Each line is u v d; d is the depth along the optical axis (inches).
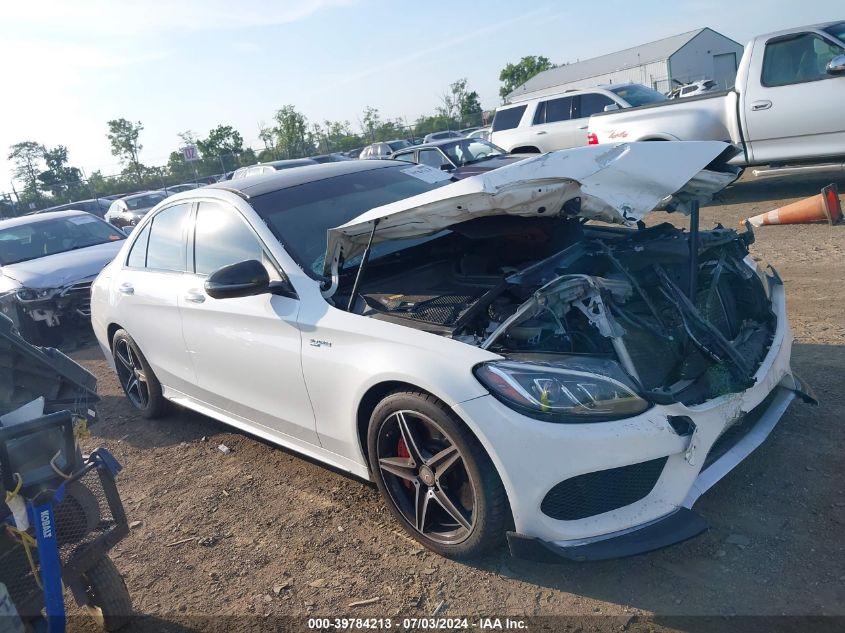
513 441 106.3
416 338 121.0
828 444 139.4
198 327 168.4
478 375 111.0
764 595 104.3
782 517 120.7
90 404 121.8
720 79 1683.1
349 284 145.8
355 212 165.5
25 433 97.9
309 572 127.7
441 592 116.7
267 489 160.6
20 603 100.0
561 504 107.1
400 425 122.8
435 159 534.3
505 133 586.2
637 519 108.3
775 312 146.5
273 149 1469.0
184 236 181.6
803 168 368.5
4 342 109.5
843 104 345.7
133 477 179.0
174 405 218.4
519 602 111.6
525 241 148.3
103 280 215.6
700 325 125.0
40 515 98.2
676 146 130.6
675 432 109.3
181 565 137.0
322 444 144.6
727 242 145.6
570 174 114.8
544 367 109.9
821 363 175.6
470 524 117.1
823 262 263.1
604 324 115.0
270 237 154.1
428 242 160.6
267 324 147.3
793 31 360.2
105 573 117.6
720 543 117.3
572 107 545.0
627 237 150.9
